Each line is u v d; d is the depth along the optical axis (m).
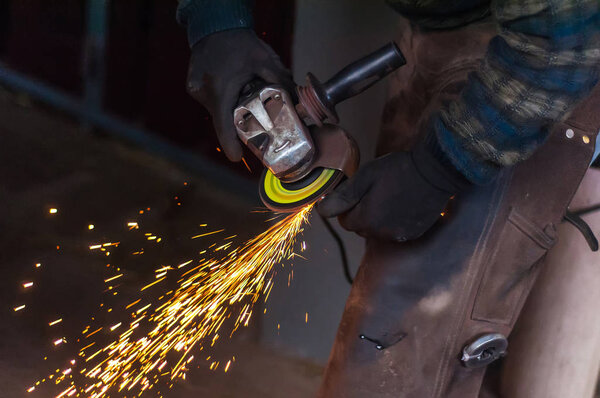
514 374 2.39
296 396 2.68
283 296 2.86
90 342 2.79
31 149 4.27
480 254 1.79
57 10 4.64
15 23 4.81
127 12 4.50
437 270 1.81
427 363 1.85
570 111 1.53
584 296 2.29
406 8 1.94
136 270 3.34
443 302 1.81
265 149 1.66
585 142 1.80
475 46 1.85
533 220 1.82
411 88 2.03
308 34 2.71
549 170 1.80
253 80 1.74
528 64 1.48
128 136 4.51
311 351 2.86
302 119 1.68
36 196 3.81
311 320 2.84
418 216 1.69
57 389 2.49
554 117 1.53
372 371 1.85
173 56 4.44
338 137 1.68
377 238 1.79
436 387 1.87
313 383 2.76
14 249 3.32
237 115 1.68
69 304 3.00
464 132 1.56
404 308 1.83
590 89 1.51
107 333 2.86
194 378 2.65
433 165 1.63
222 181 4.31
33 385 2.49
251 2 1.85
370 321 1.85
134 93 4.57
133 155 4.42
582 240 2.25
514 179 1.78
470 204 1.79
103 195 3.97
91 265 3.31
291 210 1.72
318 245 2.78
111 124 4.56
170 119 4.46
